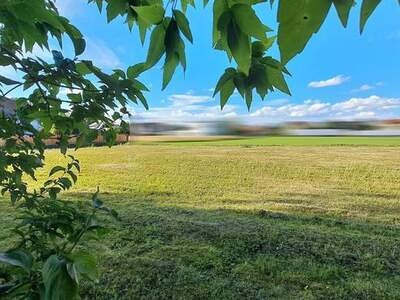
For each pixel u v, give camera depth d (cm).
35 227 113
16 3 66
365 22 35
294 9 35
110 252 360
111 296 281
